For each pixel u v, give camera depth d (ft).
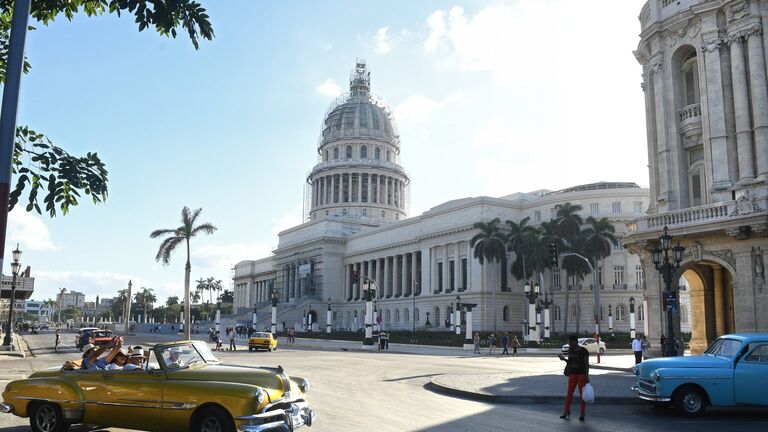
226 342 237.45
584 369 49.16
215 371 36.99
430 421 46.80
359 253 408.26
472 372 93.25
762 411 54.90
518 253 266.16
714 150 101.30
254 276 547.90
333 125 489.67
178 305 625.00
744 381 51.29
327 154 491.72
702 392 51.72
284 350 176.24
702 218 95.96
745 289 90.07
